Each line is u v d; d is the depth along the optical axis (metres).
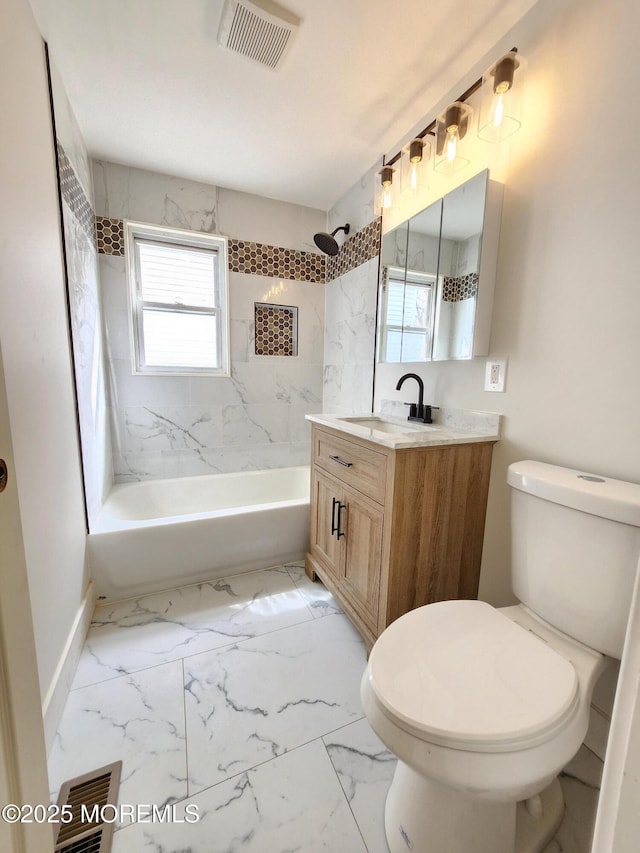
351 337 2.33
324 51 1.28
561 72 1.05
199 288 2.40
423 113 1.60
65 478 1.29
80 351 1.55
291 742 1.04
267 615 1.58
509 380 1.26
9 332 0.90
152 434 2.32
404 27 1.19
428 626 0.88
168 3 1.13
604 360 0.99
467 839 0.72
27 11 1.07
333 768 0.97
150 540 1.67
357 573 1.42
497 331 1.29
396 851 0.79
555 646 0.90
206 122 1.68
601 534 0.83
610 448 0.98
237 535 1.85
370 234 2.09
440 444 1.20
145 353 2.31
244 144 1.84
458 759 0.62
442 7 1.13
